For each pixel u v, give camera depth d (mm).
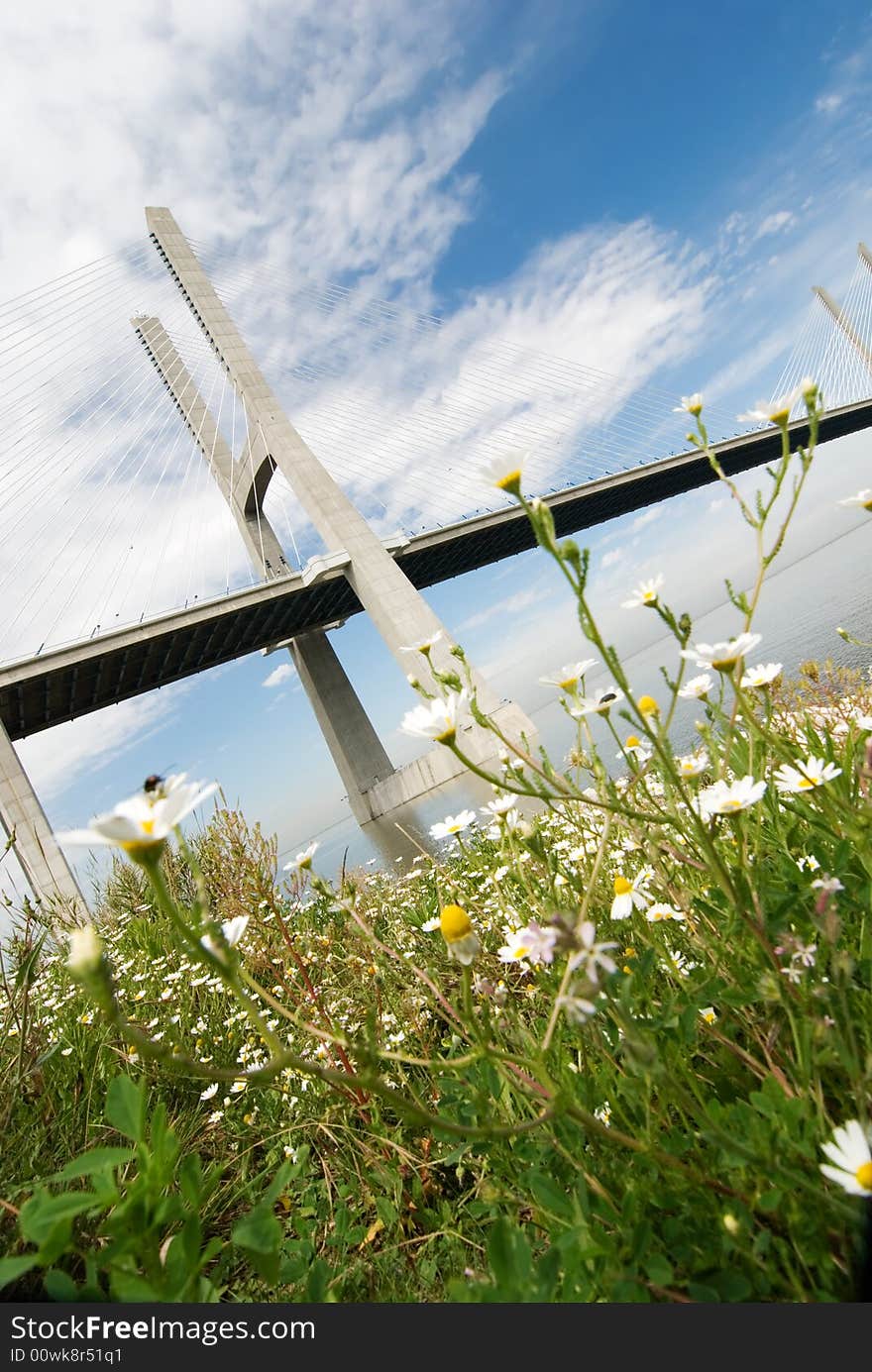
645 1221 804
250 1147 1656
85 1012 2432
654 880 1451
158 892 689
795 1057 1023
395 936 2393
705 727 1334
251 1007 700
